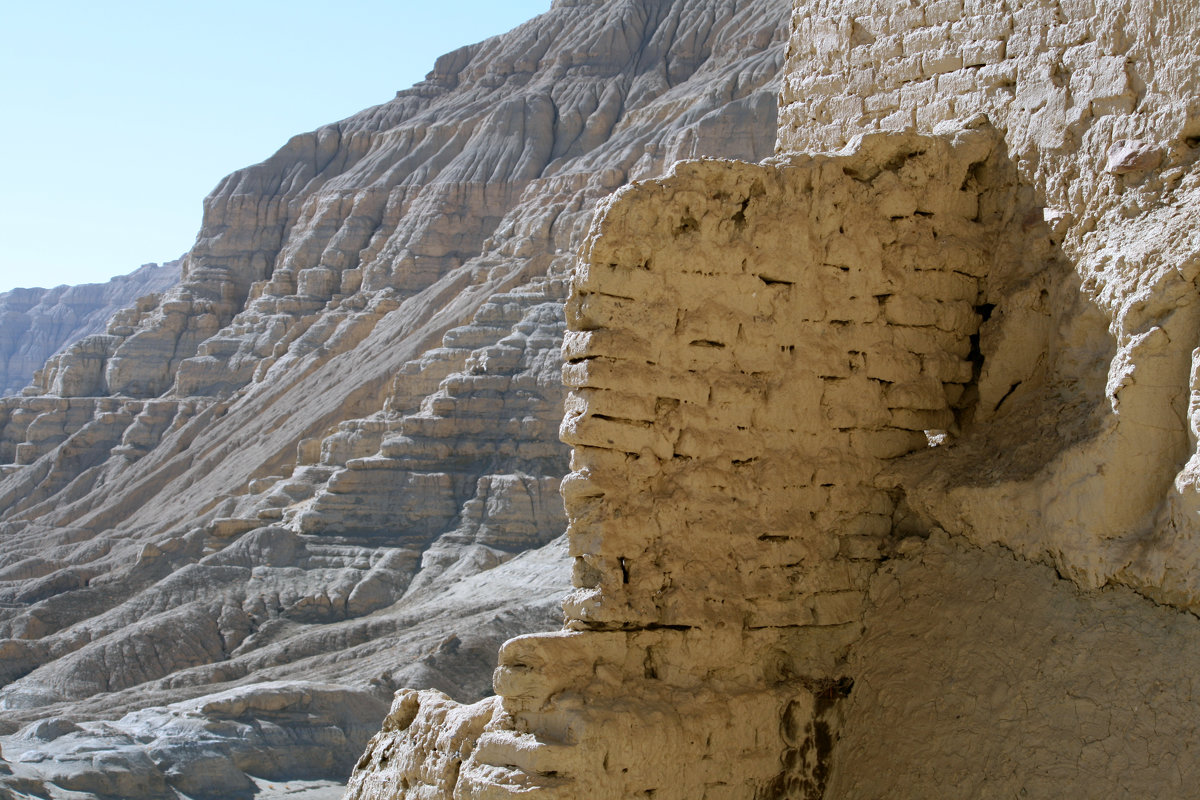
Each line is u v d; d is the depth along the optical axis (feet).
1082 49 30.42
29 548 209.05
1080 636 26.99
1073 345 29.63
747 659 29.40
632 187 28.73
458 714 28.99
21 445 252.21
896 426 31.86
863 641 30.71
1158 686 25.52
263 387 234.58
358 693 109.09
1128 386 26.78
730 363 29.60
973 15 33.06
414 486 176.45
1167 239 27.27
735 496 29.53
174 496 212.64
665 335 28.76
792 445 30.40
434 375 200.44
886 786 28.73
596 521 27.91
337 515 173.37
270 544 165.07
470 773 26.84
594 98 273.33
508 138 267.18
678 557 28.55
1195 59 28.14
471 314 216.95
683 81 275.39
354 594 154.51
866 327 31.37
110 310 508.53
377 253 260.62
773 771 29.22
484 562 160.86
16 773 87.97
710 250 29.37
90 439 245.45
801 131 37.24
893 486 31.35
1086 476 27.17
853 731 29.96
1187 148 28.37
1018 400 31.27
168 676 130.41
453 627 129.39
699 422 29.07
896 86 34.83
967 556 29.78
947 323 32.35
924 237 32.09
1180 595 25.66
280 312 259.80
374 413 208.74
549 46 301.22
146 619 145.59
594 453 28.07
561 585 141.90
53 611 156.97
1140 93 29.22
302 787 96.58
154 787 91.30
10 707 128.36
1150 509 26.66
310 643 134.72
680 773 27.53
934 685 28.89
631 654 27.94
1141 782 25.08
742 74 243.40
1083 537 27.14
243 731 100.58
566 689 26.99
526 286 215.51
